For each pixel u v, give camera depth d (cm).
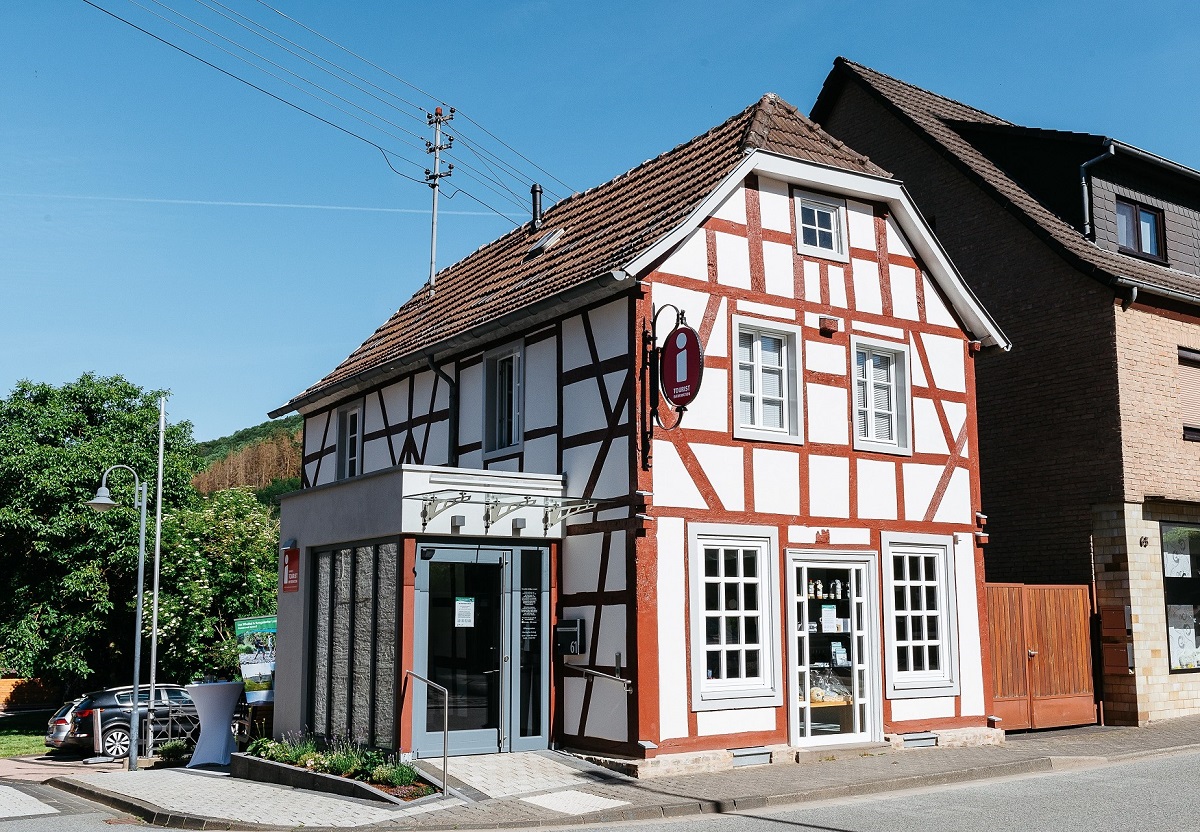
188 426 2980
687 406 1211
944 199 1866
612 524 1215
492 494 1242
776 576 1267
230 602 2384
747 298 1301
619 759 1155
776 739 1239
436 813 991
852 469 1362
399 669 1178
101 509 1698
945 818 904
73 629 2511
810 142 1419
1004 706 1496
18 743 2358
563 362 1328
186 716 2016
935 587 1427
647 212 1373
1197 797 971
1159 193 1870
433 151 2186
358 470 1845
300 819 1006
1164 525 1614
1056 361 1658
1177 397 1659
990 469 1739
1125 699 1554
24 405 2723
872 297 1420
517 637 1252
